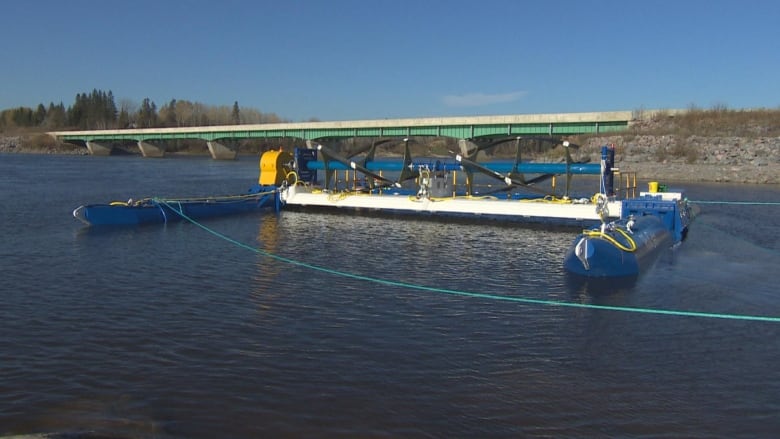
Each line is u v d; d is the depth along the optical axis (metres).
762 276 16.20
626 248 16.31
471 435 7.49
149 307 12.66
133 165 88.06
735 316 12.49
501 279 15.64
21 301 12.99
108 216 24.09
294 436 7.41
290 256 18.55
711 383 9.12
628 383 9.08
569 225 25.44
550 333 11.32
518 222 26.22
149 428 7.54
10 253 18.33
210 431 7.49
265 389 8.68
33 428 7.50
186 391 8.58
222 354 10.01
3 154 131.12
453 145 102.31
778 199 41.09
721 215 30.55
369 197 28.52
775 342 10.97
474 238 22.30
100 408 8.05
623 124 84.44
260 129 110.25
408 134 95.25
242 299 13.41
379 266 17.20
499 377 9.23
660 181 62.44
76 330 11.12
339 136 102.56
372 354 10.10
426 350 10.32
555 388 8.86
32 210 29.19
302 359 9.84
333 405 8.21
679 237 21.89
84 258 17.75
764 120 77.88
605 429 7.69
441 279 15.62
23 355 9.85
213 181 54.81
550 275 16.12
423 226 25.31
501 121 86.38
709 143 71.12
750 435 7.61
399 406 8.22
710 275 16.23
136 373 9.18
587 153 77.12
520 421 7.86
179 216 26.27
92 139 135.12
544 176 28.61
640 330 11.55
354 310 12.68
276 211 30.00
